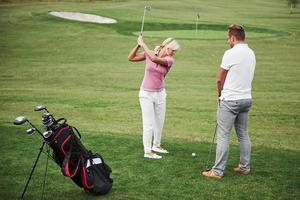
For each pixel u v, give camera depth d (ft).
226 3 214.90
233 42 19.99
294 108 45.98
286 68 79.61
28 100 48.37
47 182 20.06
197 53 95.20
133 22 134.92
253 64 19.80
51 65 81.41
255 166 22.97
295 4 217.36
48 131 17.48
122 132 31.78
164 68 23.27
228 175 21.38
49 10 148.66
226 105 19.83
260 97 53.06
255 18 163.43
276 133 34.83
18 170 21.54
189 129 35.55
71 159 17.75
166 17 149.59
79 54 93.71
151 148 25.55
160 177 20.90
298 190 19.60
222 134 20.38
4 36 112.27
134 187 19.58
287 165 23.35
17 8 154.51
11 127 30.73
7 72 73.87
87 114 41.19
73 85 62.54
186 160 23.79
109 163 22.88
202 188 19.61
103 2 187.11
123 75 71.31
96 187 18.20
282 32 130.41
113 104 46.80
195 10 177.17
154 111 24.36
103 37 114.11
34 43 105.29
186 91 57.88
